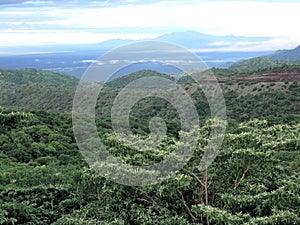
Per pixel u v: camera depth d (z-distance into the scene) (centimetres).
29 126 3666
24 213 1436
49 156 3008
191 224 1024
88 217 1149
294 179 1155
